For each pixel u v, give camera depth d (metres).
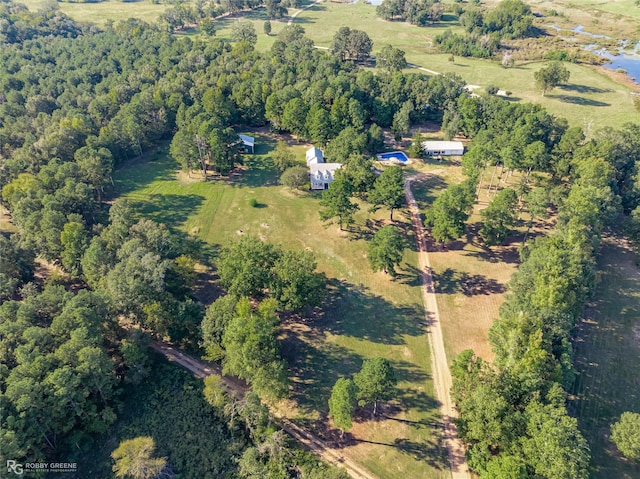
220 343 79.25
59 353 70.00
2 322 77.56
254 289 89.69
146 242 97.62
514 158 124.56
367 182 121.50
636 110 179.00
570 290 82.75
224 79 177.62
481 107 158.62
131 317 85.62
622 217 121.88
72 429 70.00
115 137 145.00
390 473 66.94
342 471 62.28
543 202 107.81
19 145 141.88
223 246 113.50
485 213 106.50
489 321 92.50
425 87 170.25
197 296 98.19
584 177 112.38
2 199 121.75
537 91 198.88
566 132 129.25
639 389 78.75
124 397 77.31
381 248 96.94
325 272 105.00
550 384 66.25
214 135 134.75
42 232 100.62
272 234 117.88
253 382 72.12
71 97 166.50
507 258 108.94
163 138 166.50
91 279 91.44
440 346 87.31
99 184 126.06
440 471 67.25
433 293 99.44
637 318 92.75
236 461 67.44
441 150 152.25
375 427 73.12
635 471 66.62
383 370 69.38
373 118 175.75
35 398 64.25
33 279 102.75
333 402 67.50
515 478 55.50
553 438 57.44
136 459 64.25
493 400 63.62
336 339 88.38
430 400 77.44
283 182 132.38
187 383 79.44
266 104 163.00
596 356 84.69
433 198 131.25
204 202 131.12
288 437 70.88
